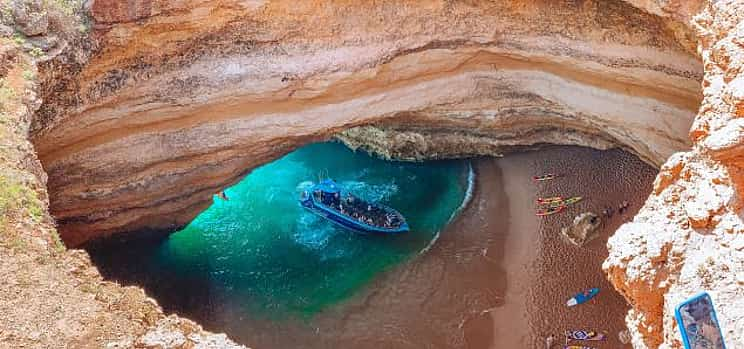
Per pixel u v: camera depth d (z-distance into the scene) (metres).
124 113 18.06
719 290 9.23
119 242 20.05
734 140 9.80
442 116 22.95
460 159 24.88
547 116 22.78
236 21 18.14
